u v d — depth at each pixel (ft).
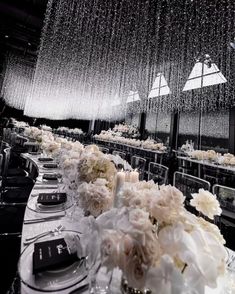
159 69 30.04
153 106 35.50
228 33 18.54
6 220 5.85
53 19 21.13
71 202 4.24
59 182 5.96
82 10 19.27
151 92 36.04
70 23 21.66
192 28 19.83
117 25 21.15
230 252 3.07
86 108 44.70
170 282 1.45
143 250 1.47
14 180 8.63
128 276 1.47
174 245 1.59
